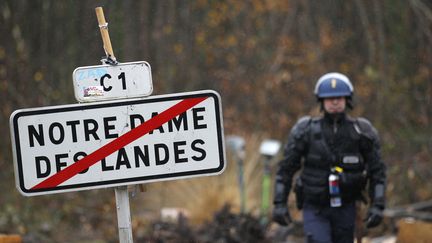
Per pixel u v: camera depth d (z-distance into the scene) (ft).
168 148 39.34
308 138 64.59
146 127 39.34
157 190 120.47
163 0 180.14
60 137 39.19
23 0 157.79
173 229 96.48
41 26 157.38
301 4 178.60
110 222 119.65
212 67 179.63
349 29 172.24
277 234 96.12
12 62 151.53
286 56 174.29
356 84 162.50
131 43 174.09
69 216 121.19
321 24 174.70
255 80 174.81
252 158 122.01
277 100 169.07
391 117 146.30
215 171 39.42
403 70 153.69
